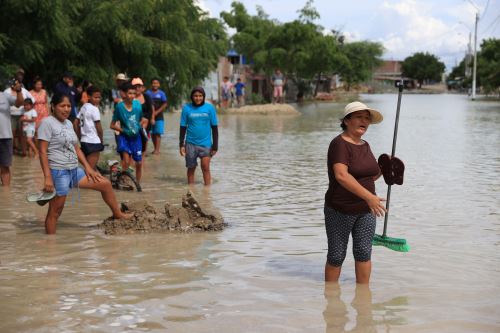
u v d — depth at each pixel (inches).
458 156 637.3
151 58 800.3
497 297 219.9
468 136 869.2
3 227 325.4
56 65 721.6
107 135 904.9
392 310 207.2
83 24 706.8
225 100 1638.8
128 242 294.7
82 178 314.2
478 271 250.8
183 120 463.5
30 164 575.5
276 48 2265.0
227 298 218.5
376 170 230.2
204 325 193.9
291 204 390.0
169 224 319.3
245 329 190.7
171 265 257.9
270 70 2313.0
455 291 226.4
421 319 199.3
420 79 5954.7
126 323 195.6
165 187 455.8
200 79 928.9
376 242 242.7
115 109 454.6
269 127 1079.0
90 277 241.6
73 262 261.7
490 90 2947.8
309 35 2269.9
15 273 246.5
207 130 463.5
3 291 225.3
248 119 1326.3
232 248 285.0
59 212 311.7
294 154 663.1
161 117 655.1
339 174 221.3
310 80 2785.4
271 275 245.3
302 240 300.5
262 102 2098.9
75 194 418.3
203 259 267.0
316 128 1050.7
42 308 208.4
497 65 2787.9
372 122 228.7
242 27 2412.6
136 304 212.2
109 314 203.0
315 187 453.7
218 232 315.6
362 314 203.5
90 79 710.5
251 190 441.7
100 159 597.6
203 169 464.4
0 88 639.8
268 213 362.6
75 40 688.4
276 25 2378.2
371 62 3575.3
